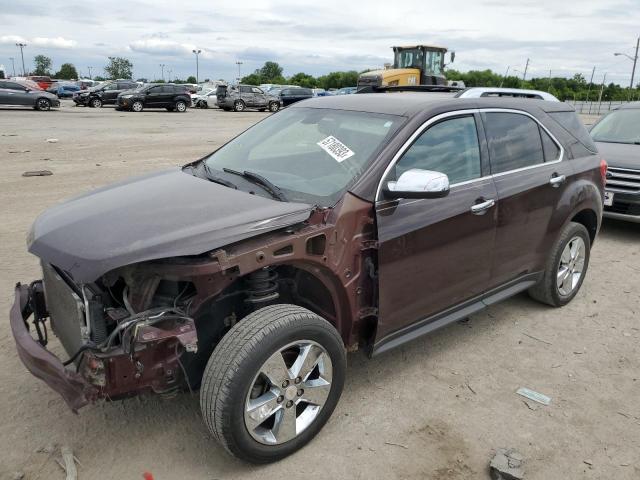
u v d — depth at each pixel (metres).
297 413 3.08
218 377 2.69
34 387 3.62
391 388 3.71
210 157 4.29
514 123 4.37
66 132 18.34
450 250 3.70
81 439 3.14
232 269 2.79
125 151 14.09
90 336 2.74
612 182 7.12
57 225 3.05
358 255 3.23
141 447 3.10
